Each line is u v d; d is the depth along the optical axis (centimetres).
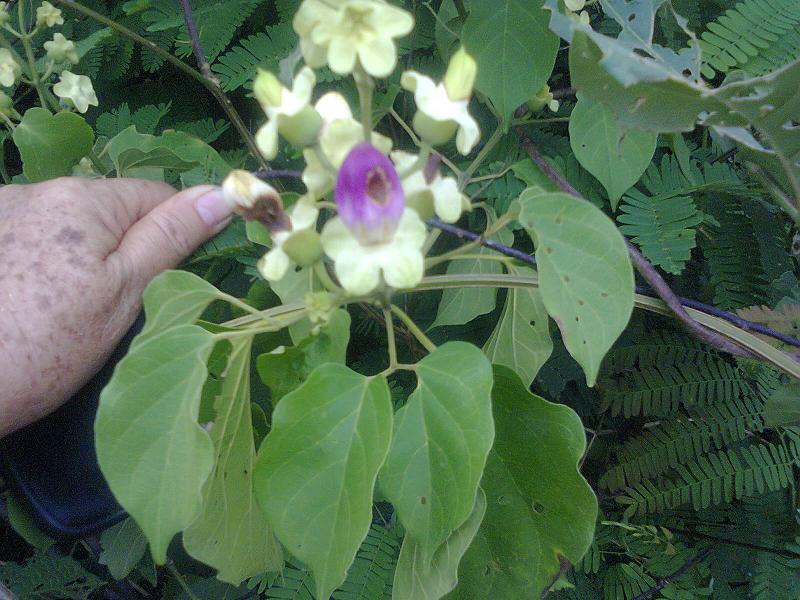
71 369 40
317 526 29
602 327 28
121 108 54
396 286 26
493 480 35
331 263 39
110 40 55
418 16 46
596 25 49
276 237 29
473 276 35
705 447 53
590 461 61
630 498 54
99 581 68
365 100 26
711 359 53
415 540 33
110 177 51
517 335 40
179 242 43
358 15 24
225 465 34
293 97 27
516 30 37
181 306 32
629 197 42
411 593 33
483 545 35
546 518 34
